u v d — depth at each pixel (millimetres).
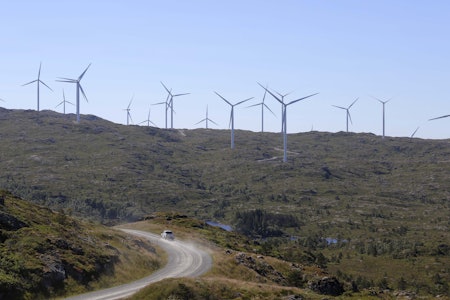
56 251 67875
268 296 66062
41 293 58531
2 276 55656
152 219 150375
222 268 86562
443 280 162250
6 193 88375
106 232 91938
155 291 61688
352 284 102375
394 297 81750
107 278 70250
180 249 101812
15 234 68188
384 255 198750
